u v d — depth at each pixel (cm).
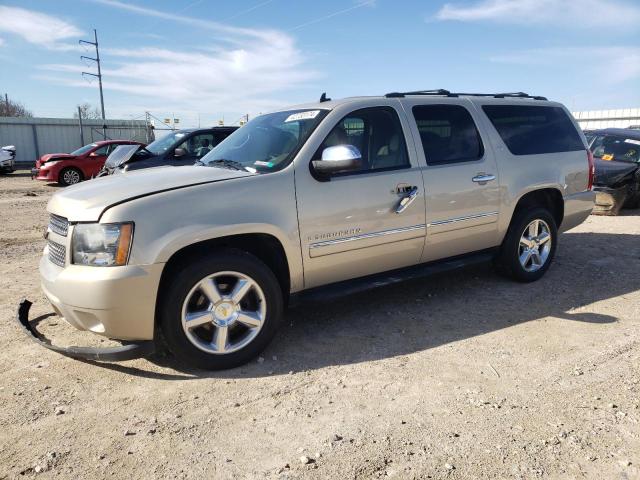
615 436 275
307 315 464
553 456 259
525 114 541
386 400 316
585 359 367
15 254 726
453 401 313
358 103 428
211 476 249
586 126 3350
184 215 340
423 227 446
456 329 427
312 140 397
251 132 463
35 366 369
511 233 518
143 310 329
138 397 324
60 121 3275
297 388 333
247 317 365
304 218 382
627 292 516
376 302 495
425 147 454
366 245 415
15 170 2745
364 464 255
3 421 297
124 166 895
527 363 362
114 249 322
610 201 972
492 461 256
